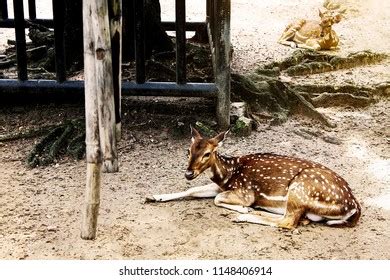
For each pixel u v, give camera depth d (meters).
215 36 8.13
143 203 7.00
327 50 10.53
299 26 10.77
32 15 10.04
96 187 6.47
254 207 6.91
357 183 7.36
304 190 6.66
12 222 6.75
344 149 8.00
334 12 10.62
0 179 7.35
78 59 9.12
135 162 7.62
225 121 8.14
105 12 6.56
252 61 9.87
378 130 8.41
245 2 13.92
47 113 8.32
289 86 9.06
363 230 6.71
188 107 8.46
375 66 10.15
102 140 7.03
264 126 8.37
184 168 7.55
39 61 9.38
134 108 8.41
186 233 6.63
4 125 8.18
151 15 9.13
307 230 6.68
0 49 10.27
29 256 6.37
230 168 6.95
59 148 7.77
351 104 8.93
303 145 8.03
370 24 12.21
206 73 9.02
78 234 6.61
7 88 8.12
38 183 7.30
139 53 8.06
